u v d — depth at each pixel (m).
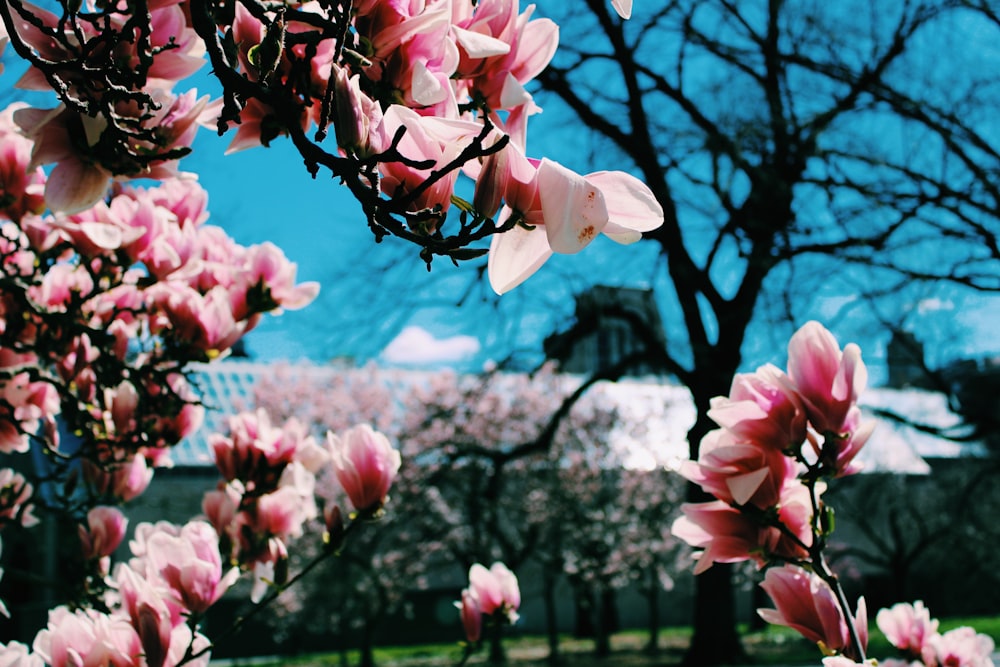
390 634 29.55
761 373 1.57
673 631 31.84
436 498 22.17
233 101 1.03
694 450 14.62
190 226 2.60
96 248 2.46
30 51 1.14
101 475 2.82
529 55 1.16
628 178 0.94
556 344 15.26
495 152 0.95
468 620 2.71
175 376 2.83
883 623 2.18
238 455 2.39
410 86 1.07
